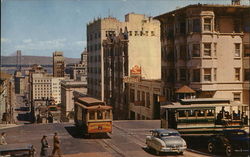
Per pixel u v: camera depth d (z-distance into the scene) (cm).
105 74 8025
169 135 2270
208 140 2475
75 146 2517
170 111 2534
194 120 2534
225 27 4238
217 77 4209
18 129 3409
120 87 6875
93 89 9875
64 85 13575
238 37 4269
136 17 8588
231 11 4194
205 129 2547
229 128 2569
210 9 4106
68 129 3391
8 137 2925
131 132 3212
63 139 2814
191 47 4144
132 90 6469
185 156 2239
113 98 7475
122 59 6638
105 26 8756
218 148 2300
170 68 4662
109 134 3084
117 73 7081
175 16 4416
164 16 4744
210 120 2556
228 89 4222
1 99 5128
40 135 3028
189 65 4172
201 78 4103
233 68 4256
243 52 4294
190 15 4131
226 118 2595
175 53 4481
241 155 2208
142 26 8138
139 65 6594
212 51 4131
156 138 2270
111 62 7550
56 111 13275
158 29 8206
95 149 2422
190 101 2634
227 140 2225
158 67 6706
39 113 13962
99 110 2752
